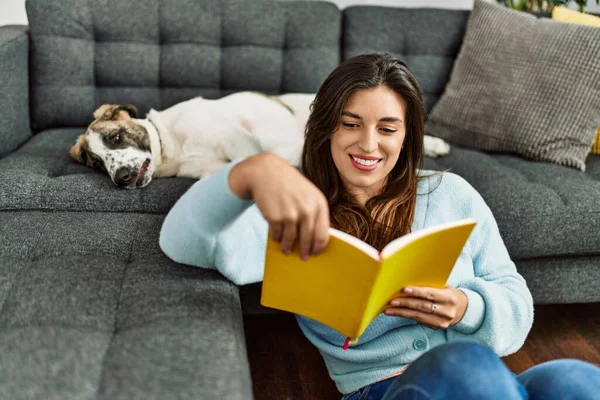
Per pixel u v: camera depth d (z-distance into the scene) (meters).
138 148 1.64
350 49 2.20
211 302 0.85
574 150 1.83
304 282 0.80
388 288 0.83
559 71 1.87
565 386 0.81
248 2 2.09
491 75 1.99
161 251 1.03
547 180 1.68
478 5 2.11
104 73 2.03
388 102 1.00
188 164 1.76
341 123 1.03
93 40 2.02
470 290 1.04
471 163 1.80
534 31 1.95
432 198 1.15
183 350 0.73
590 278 1.62
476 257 1.14
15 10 2.46
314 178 1.13
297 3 2.15
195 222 0.84
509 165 1.85
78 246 1.04
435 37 2.22
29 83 1.99
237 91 2.13
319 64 2.12
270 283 0.81
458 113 2.04
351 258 0.73
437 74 2.22
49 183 1.41
